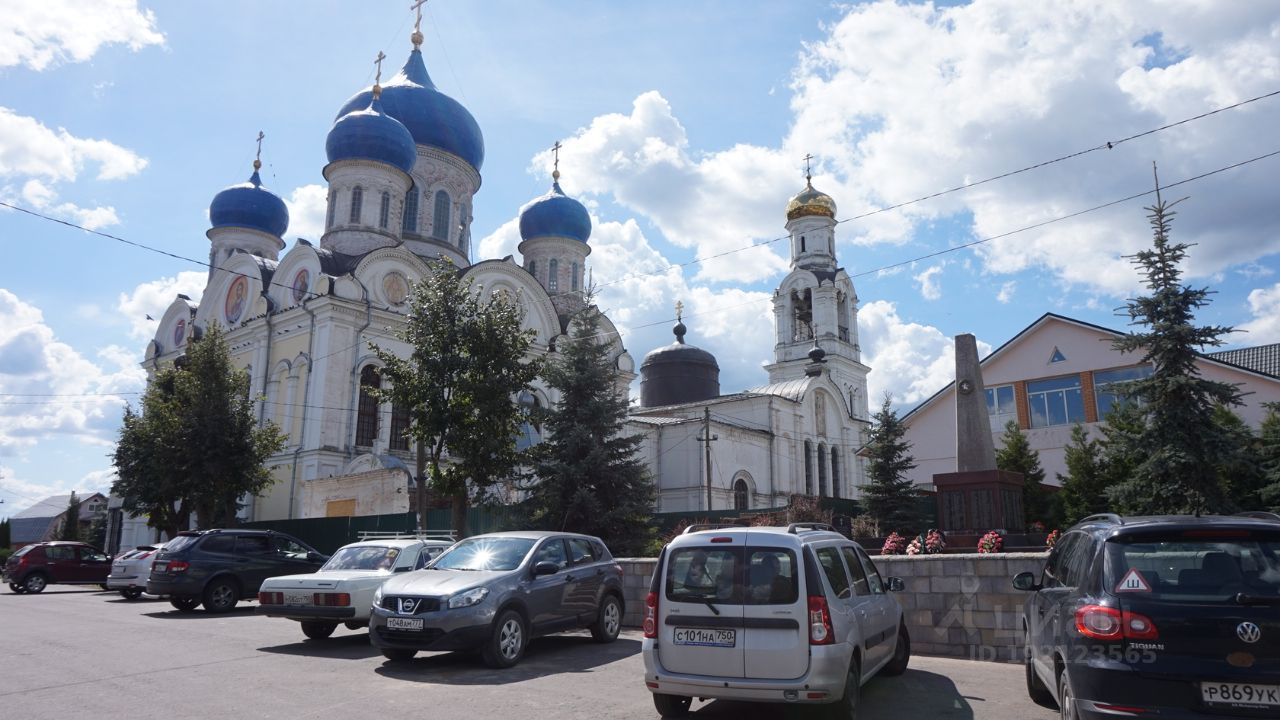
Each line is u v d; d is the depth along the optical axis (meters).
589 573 12.60
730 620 7.18
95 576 28.62
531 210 52.81
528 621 11.05
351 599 12.43
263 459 29.52
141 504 30.09
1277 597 5.39
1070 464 23.22
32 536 84.94
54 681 9.49
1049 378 30.78
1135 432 17.30
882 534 29.80
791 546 7.32
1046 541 15.48
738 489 45.84
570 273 52.22
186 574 17.41
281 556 19.02
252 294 40.41
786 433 49.44
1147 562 5.86
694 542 7.65
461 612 10.19
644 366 57.34
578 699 8.59
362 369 35.84
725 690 7.05
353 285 35.94
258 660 11.12
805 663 6.91
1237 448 16.14
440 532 23.44
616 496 22.81
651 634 7.53
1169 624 5.48
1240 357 32.69
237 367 39.78
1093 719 5.55
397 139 42.19
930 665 10.61
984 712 8.01
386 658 11.17
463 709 8.11
